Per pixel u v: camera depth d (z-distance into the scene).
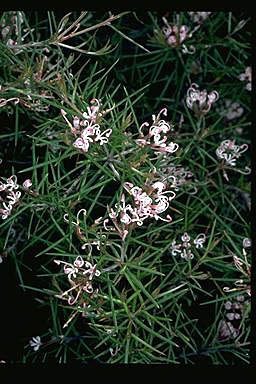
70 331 0.45
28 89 0.37
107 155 0.37
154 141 0.36
